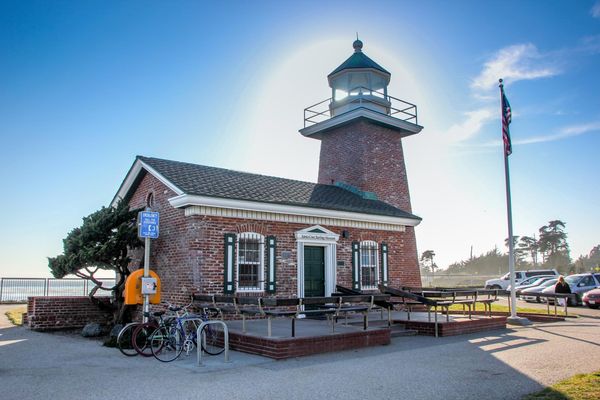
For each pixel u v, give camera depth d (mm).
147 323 11359
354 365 9750
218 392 7676
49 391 7816
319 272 17750
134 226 16547
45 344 13188
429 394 7551
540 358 10516
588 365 9758
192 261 14633
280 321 15078
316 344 11008
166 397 7402
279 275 16312
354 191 23000
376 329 12539
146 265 12883
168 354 11156
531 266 98125
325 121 24234
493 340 13266
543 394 7289
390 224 20328
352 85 25312
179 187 14750
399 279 20516
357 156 23250
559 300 26625
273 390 7785
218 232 15086
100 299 17219
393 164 24219
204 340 11117
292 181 20812
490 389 7840
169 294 15508
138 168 17656
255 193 16500
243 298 11750
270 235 16266
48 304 16578
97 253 15438
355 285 18562
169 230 15969
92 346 12773
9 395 7594
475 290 16656
